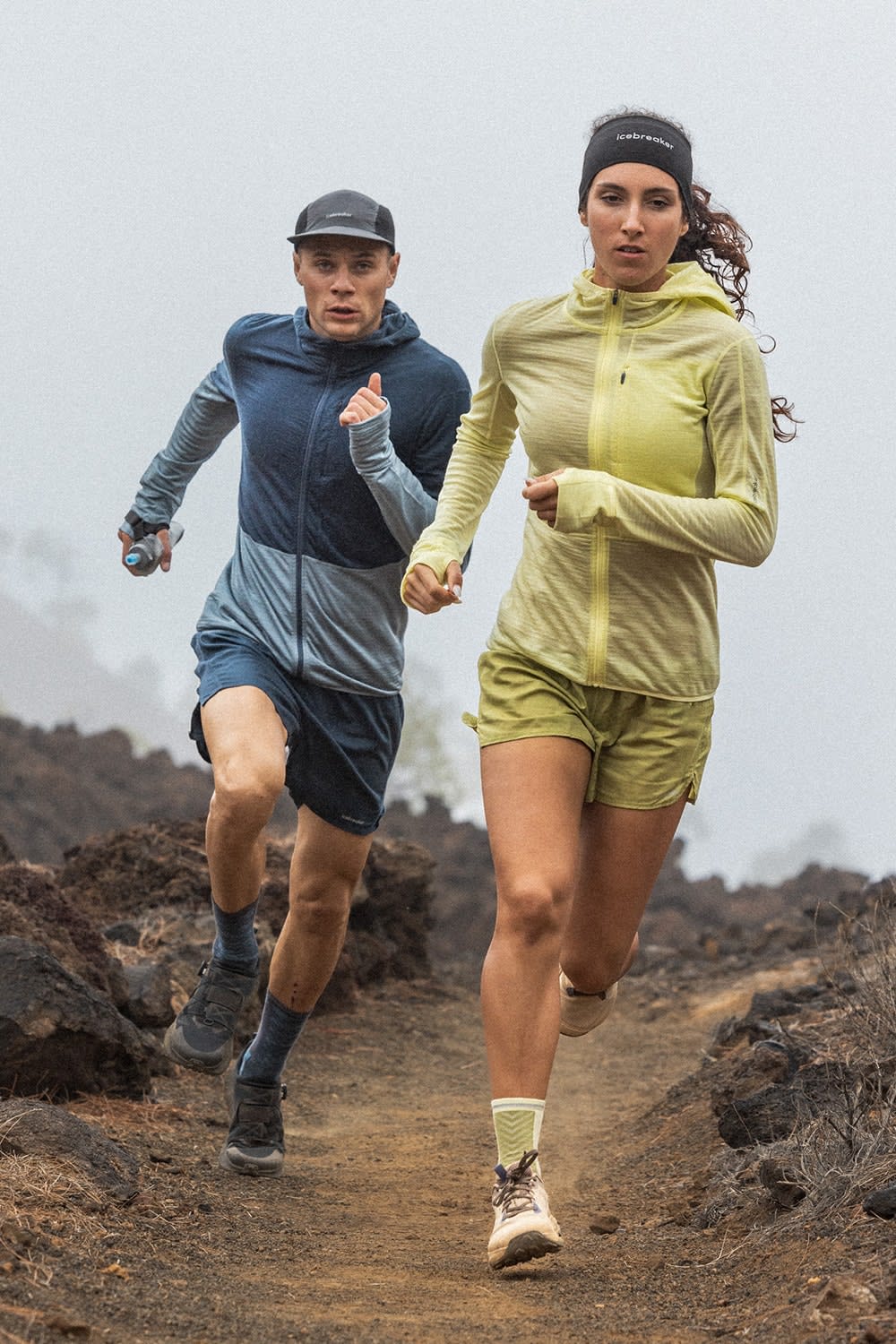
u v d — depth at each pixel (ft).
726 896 93.61
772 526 15.23
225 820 17.16
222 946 18.66
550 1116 28.22
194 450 20.63
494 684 15.71
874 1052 19.67
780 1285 13.43
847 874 92.48
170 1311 12.56
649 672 15.48
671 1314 13.26
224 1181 18.88
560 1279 14.76
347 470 18.21
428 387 18.58
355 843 19.01
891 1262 12.81
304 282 18.47
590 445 15.26
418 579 16.25
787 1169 16.01
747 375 15.07
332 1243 16.30
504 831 15.07
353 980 39.78
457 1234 17.33
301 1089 29.78
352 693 18.63
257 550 18.63
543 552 15.72
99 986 25.05
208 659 18.69
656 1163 21.40
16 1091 20.99
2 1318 11.43
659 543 14.76
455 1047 36.63
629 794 15.89
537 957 14.75
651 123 15.21
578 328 15.51
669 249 15.31
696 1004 43.21
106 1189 15.90
